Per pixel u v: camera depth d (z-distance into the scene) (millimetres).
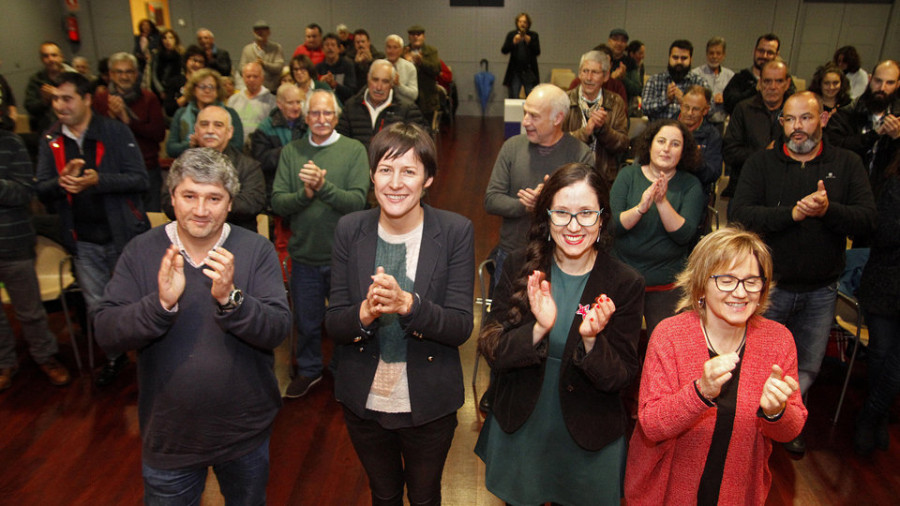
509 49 9734
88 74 6625
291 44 11719
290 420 3145
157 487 1824
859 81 6148
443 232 1855
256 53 7379
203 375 1743
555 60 11570
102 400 3297
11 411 3189
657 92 5359
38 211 4484
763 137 4094
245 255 1858
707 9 10961
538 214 1849
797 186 2746
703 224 3725
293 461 2854
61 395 3336
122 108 4535
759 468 1725
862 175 2697
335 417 3170
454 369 1909
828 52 10953
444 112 10242
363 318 1715
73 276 3561
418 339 1825
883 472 2809
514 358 1749
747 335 1709
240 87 7203
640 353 3670
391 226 1853
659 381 1707
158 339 1747
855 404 3326
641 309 1812
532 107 2881
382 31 11625
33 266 3293
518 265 1926
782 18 10836
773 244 2770
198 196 1688
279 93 3902
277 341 1810
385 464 1985
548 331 1720
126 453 2887
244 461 1909
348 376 1879
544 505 2189
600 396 1822
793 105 2668
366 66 7312
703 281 1653
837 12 10719
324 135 3119
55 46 5180
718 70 6262
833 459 2893
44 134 3135
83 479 2715
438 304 1844
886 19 10641
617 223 2770
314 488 2688
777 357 1678
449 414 1897
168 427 1770
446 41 11617
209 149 1761
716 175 3736
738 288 1592
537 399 1839
